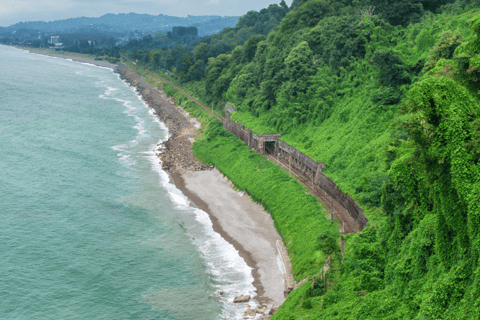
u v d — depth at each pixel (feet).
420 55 363.35
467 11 402.11
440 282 144.56
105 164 401.08
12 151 427.33
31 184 345.92
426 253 161.58
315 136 374.63
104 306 205.16
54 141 468.75
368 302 170.19
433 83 152.56
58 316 197.47
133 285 221.05
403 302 161.89
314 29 472.85
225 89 630.33
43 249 250.37
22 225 277.85
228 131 478.59
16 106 647.15
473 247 137.18
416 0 450.71
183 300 210.38
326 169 316.40
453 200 147.33
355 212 256.32
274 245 259.39
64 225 280.31
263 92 478.59
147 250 253.44
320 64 433.48
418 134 154.30
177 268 236.84
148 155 434.71
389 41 413.80
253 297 212.84
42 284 219.00
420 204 177.68
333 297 188.14
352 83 392.06
